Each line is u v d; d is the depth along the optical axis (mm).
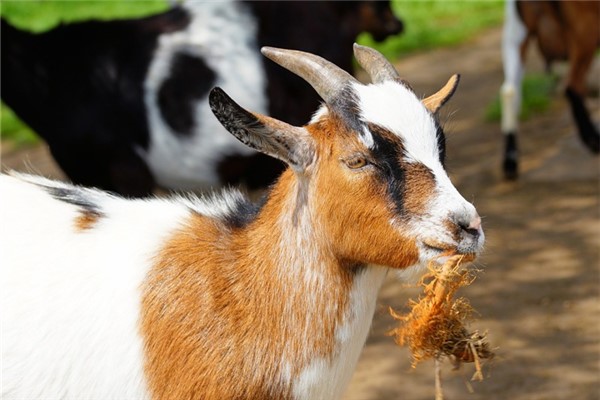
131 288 5203
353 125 5016
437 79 18516
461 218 4902
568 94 13422
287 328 5219
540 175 13125
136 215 5500
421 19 23062
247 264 5324
